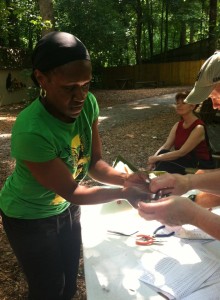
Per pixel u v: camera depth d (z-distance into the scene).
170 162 3.72
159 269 1.50
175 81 23.48
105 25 18.75
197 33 29.38
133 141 7.28
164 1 24.25
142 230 1.83
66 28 18.67
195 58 24.66
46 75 1.41
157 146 6.85
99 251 1.65
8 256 3.13
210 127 4.70
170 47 33.25
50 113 1.54
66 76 1.37
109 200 1.58
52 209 1.79
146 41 32.34
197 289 1.38
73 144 1.68
